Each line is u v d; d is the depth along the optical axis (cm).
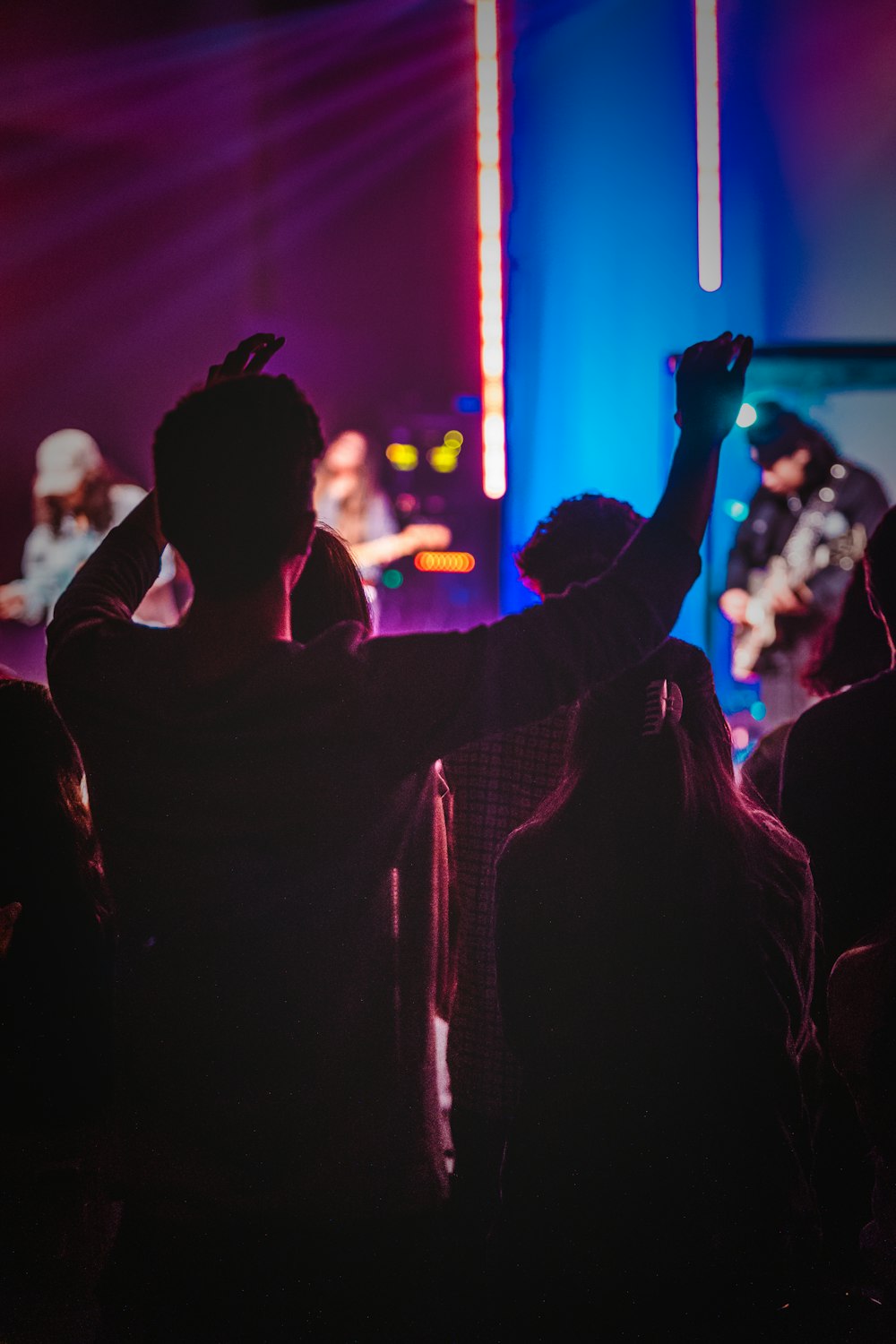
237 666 150
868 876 223
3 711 206
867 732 225
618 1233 175
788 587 691
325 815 148
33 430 890
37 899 203
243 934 148
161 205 891
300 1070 148
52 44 797
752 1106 178
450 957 204
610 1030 179
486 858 211
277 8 839
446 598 849
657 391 726
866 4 709
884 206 720
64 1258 212
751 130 721
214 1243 147
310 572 183
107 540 174
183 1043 148
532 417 730
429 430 892
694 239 720
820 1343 178
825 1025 223
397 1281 150
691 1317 175
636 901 181
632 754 184
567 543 211
